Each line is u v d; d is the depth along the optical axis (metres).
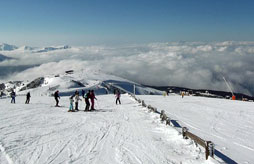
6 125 12.78
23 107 22.16
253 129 14.34
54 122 14.21
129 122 14.51
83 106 24.44
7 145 8.97
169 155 8.23
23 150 8.48
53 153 8.25
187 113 20.42
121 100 32.16
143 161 7.63
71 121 14.72
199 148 8.91
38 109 20.69
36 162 7.38
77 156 8.00
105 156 8.05
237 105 29.25
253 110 24.12
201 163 7.39
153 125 13.55
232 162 7.98
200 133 12.38
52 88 90.88
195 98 40.84
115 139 10.30
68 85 105.44
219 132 12.95
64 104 26.56
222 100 37.12
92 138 10.41
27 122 13.89
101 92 98.31
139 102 27.05
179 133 10.77
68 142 9.68
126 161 7.60
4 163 7.22
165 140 10.21
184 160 7.73
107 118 16.05
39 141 9.72
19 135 10.59
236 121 17.33
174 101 33.38
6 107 22.05
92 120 15.20
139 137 10.70
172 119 16.59
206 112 21.77
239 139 11.48
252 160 8.31
